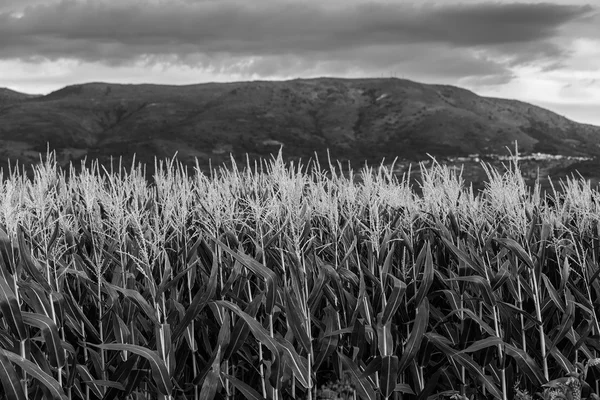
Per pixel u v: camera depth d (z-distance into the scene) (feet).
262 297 13.62
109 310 13.17
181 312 13.21
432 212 16.67
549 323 16.57
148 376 13.50
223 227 15.25
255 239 15.30
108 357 14.35
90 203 15.93
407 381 15.30
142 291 14.99
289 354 12.27
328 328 13.30
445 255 16.85
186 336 13.75
